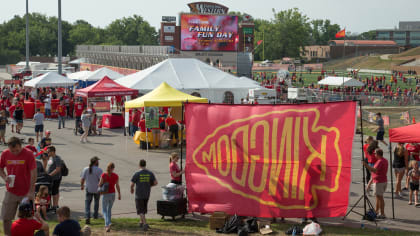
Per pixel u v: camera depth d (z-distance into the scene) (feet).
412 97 169.07
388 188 55.57
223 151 43.39
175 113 90.38
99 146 84.23
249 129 43.09
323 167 41.37
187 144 44.09
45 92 135.85
